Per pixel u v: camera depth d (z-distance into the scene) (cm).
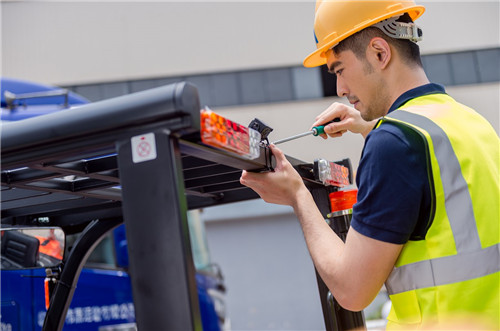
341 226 140
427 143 100
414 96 116
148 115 77
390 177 100
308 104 1462
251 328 1438
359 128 152
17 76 1466
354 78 122
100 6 1516
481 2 1513
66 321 298
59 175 109
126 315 341
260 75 1512
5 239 109
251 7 1531
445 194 99
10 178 110
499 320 95
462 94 1463
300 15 1530
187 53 1506
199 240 463
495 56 1503
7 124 86
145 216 77
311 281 1470
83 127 80
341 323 149
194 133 81
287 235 1475
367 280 102
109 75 1488
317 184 151
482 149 106
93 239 153
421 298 100
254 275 1462
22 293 270
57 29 1495
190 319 74
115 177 118
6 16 1480
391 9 119
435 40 1498
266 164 110
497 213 101
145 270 77
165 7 1518
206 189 148
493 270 97
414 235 102
